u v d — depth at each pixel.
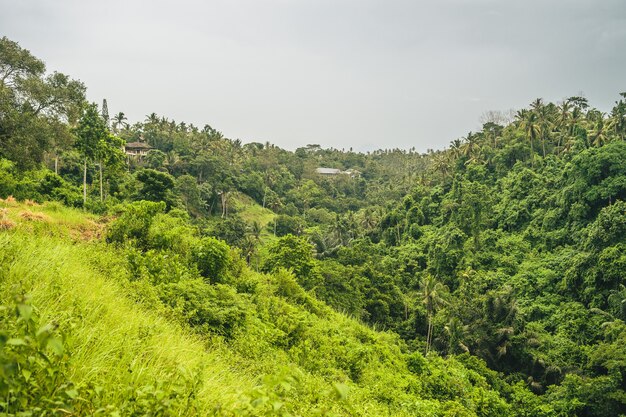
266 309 16.28
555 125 79.50
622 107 66.44
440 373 18.70
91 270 9.60
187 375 3.22
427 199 79.56
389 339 27.45
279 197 104.06
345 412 6.29
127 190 46.81
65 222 18.11
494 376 27.80
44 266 6.36
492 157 81.31
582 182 54.94
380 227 80.56
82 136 35.91
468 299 40.50
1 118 23.91
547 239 57.34
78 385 2.59
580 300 44.88
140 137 97.75
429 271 59.19
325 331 19.02
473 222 61.38
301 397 5.81
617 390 26.33
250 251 53.28
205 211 75.25
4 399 2.04
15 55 23.98
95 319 5.44
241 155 112.19
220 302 11.99
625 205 47.25
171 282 12.12
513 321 34.88
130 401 2.73
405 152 170.38
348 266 46.59
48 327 1.97
